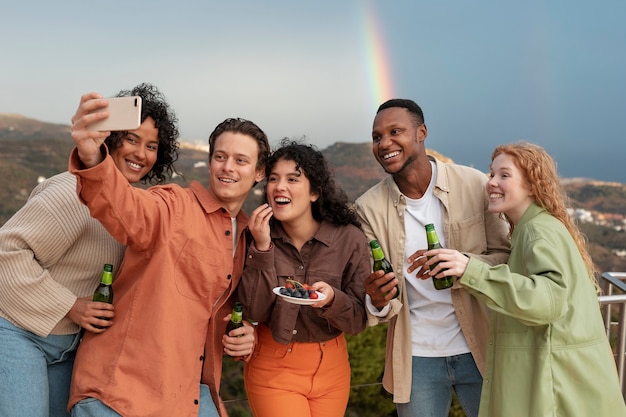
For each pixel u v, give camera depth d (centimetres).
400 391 263
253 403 252
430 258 224
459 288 256
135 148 233
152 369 198
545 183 230
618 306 290
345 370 257
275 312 236
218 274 216
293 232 253
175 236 207
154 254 204
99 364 201
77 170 178
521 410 216
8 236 203
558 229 222
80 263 215
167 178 255
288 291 220
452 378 262
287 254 252
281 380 246
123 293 210
